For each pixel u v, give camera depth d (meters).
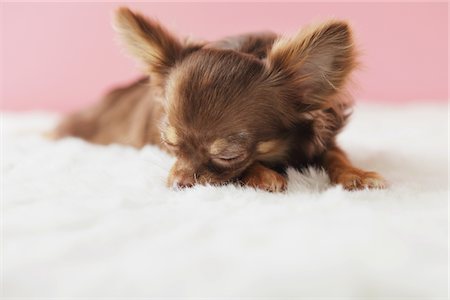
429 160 0.41
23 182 0.32
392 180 0.34
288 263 0.21
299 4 0.81
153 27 0.38
